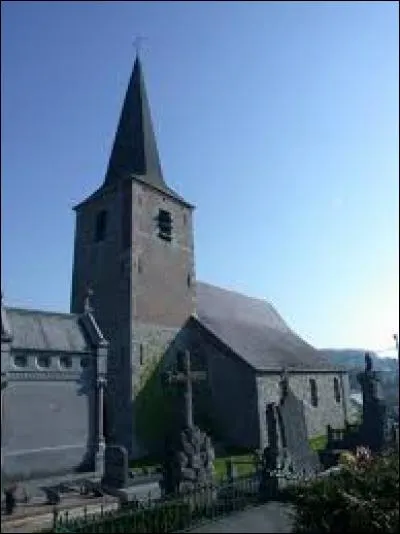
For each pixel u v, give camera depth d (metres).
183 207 29.31
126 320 24.12
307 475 13.16
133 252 25.16
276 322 36.53
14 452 13.29
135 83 31.02
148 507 10.35
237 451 22.69
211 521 9.81
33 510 11.16
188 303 27.70
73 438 14.91
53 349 14.91
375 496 9.41
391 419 25.50
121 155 29.41
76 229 28.72
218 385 25.28
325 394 31.02
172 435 13.02
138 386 23.38
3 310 13.91
